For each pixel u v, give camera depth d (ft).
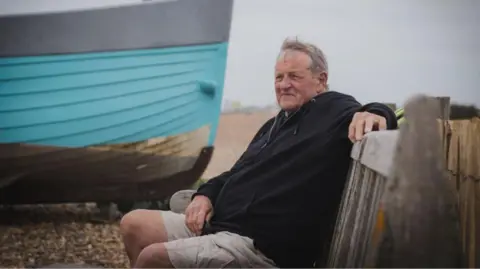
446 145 4.29
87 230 6.84
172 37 6.79
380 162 3.54
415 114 3.44
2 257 6.40
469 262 4.11
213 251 4.50
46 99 6.75
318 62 5.08
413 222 3.26
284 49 5.23
